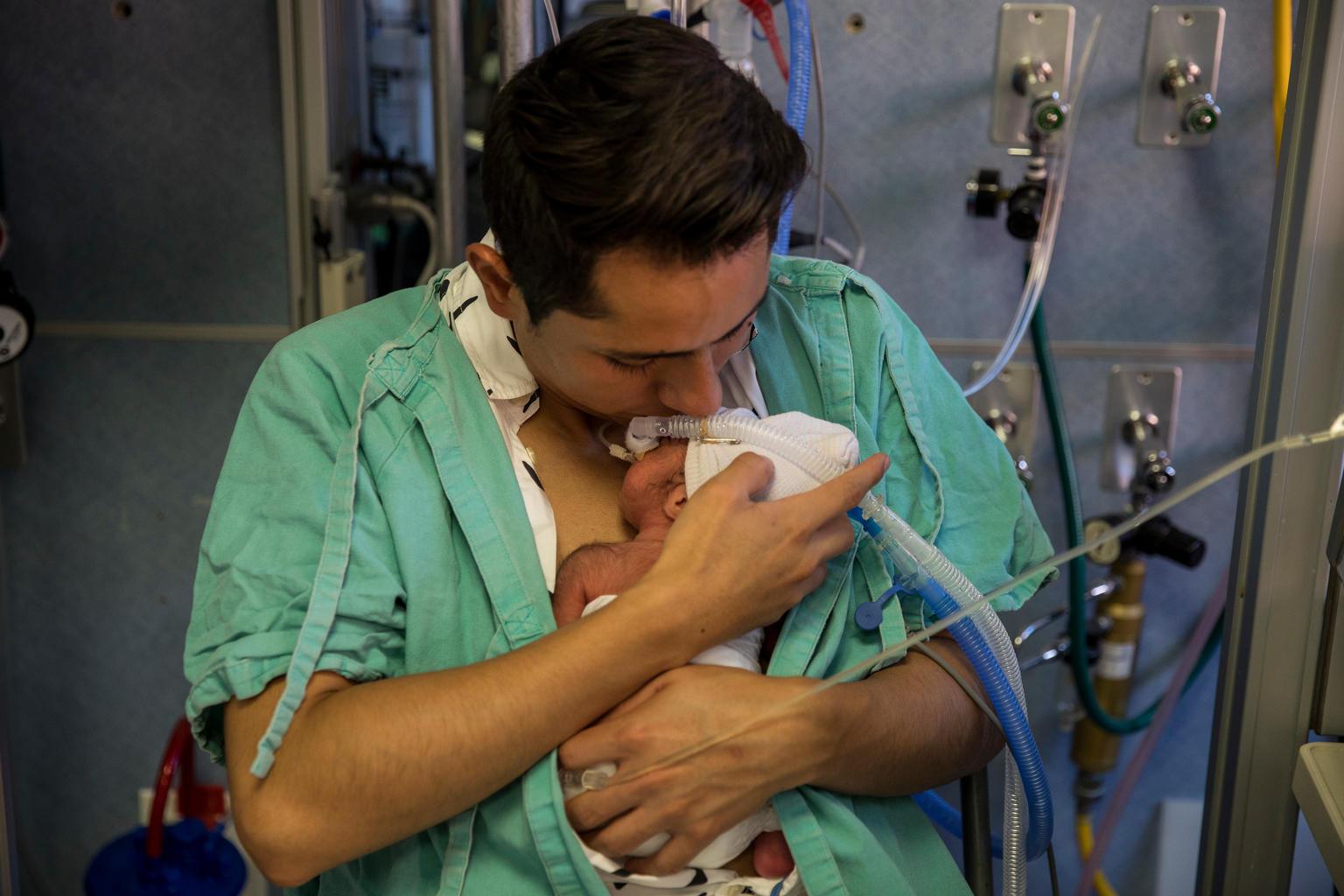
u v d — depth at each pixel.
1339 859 1.02
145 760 2.05
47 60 1.77
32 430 1.90
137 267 1.84
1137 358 1.83
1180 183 1.76
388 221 1.98
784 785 0.96
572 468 1.11
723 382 1.13
